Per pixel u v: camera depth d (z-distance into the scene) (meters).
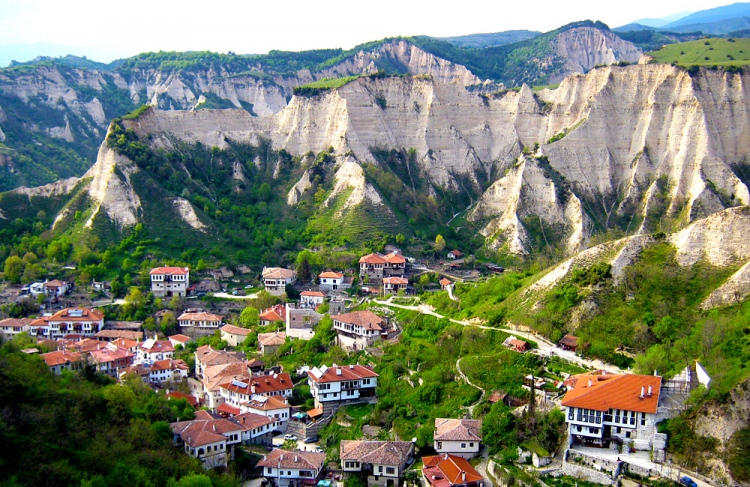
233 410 163.88
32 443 118.25
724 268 160.75
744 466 112.50
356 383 167.00
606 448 124.00
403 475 133.25
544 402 138.50
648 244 174.12
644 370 140.00
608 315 162.88
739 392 118.69
